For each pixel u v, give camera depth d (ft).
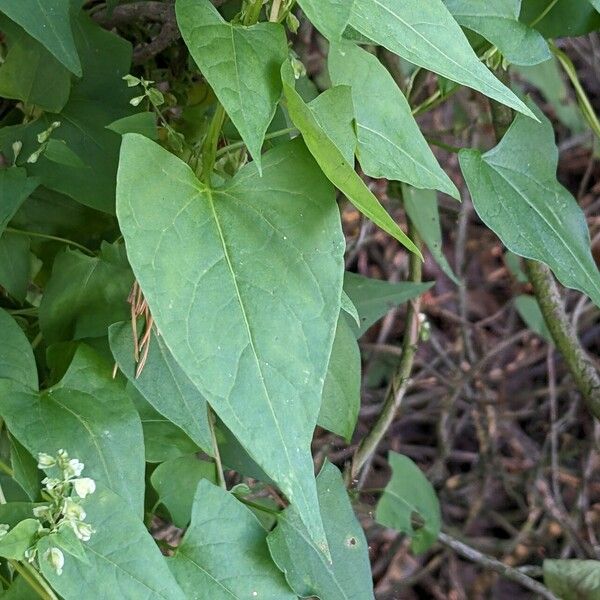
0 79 1.18
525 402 2.97
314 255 0.95
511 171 1.22
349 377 1.24
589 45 2.95
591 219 2.94
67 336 1.14
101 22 1.35
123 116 1.23
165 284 0.90
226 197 0.96
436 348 2.69
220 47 0.93
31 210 1.21
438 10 0.95
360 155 0.99
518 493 2.84
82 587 0.97
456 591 2.67
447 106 2.66
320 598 1.14
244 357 0.90
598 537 2.77
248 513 1.12
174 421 1.08
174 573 1.08
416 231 1.54
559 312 1.45
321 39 1.86
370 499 2.60
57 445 1.03
